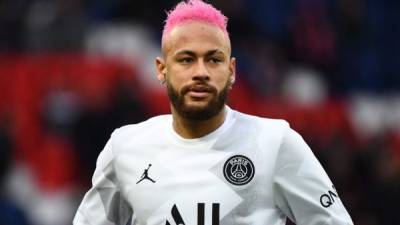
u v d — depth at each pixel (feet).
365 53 151.74
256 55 136.05
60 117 126.21
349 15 150.51
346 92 146.10
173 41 44.98
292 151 46.34
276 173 46.03
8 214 122.31
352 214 115.14
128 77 129.08
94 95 125.90
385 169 125.59
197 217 45.01
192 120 45.57
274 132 46.68
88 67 129.59
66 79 128.98
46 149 124.98
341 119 140.46
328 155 121.39
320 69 144.56
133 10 137.08
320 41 145.59
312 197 45.98
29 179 124.57
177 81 44.80
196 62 44.50
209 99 44.60
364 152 126.93
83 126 120.88
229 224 45.03
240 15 135.64
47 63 130.11
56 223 122.11
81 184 121.39
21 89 129.18
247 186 45.42
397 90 151.84
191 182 45.55
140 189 46.37
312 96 139.95
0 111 127.95
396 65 154.30
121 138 48.16
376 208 117.39
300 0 147.43
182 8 45.50
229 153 45.98
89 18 134.82
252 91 133.80
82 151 121.08
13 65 130.41
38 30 131.34
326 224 45.73
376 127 144.46
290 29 144.05
